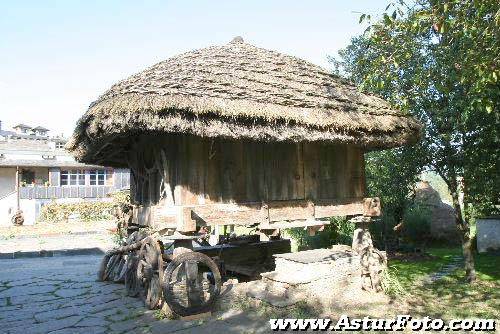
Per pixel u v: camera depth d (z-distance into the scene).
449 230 13.45
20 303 5.92
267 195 5.46
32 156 30.19
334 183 6.18
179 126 4.27
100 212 24.34
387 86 6.86
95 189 26.38
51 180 25.73
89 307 5.55
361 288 6.11
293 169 5.77
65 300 6.02
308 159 5.95
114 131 4.30
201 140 5.04
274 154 5.62
